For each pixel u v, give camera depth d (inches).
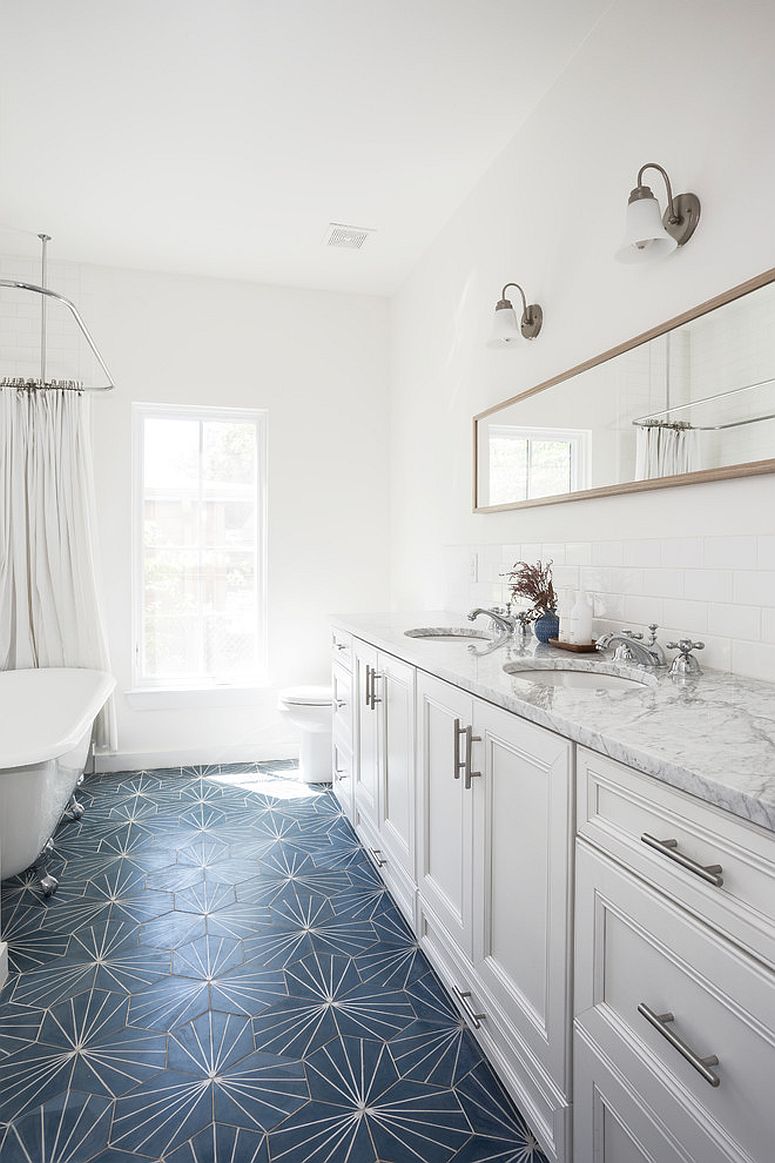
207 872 103.7
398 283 158.4
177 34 82.8
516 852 56.1
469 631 109.3
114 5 78.3
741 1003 33.3
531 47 85.8
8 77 90.0
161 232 133.3
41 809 94.3
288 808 130.0
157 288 151.1
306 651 162.1
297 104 96.0
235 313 156.1
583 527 87.8
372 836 102.6
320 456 162.4
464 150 107.7
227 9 79.0
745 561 62.6
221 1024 69.8
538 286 97.7
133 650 151.9
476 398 119.3
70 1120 57.9
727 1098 34.2
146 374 150.3
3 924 89.0
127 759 151.8
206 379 154.1
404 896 86.8
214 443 159.0
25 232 133.2
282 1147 55.3
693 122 67.7
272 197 121.0
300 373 160.6
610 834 43.9
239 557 160.9
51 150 106.3
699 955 36.1
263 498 160.2
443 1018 70.6
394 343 163.6
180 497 157.1
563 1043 48.5
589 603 80.7
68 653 142.6
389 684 92.1
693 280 68.3
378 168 112.3
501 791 58.7
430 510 141.6
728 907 34.4
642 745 41.1
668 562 72.5
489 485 112.7
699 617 68.3
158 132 102.0
